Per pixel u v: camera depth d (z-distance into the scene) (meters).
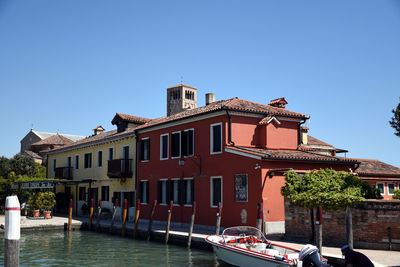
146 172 24.34
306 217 14.54
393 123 17.41
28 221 25.27
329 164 19.23
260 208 14.95
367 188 14.30
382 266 10.05
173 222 21.67
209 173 19.48
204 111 19.67
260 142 19.78
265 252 12.06
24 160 46.12
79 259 14.88
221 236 14.95
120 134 27.23
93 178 30.66
